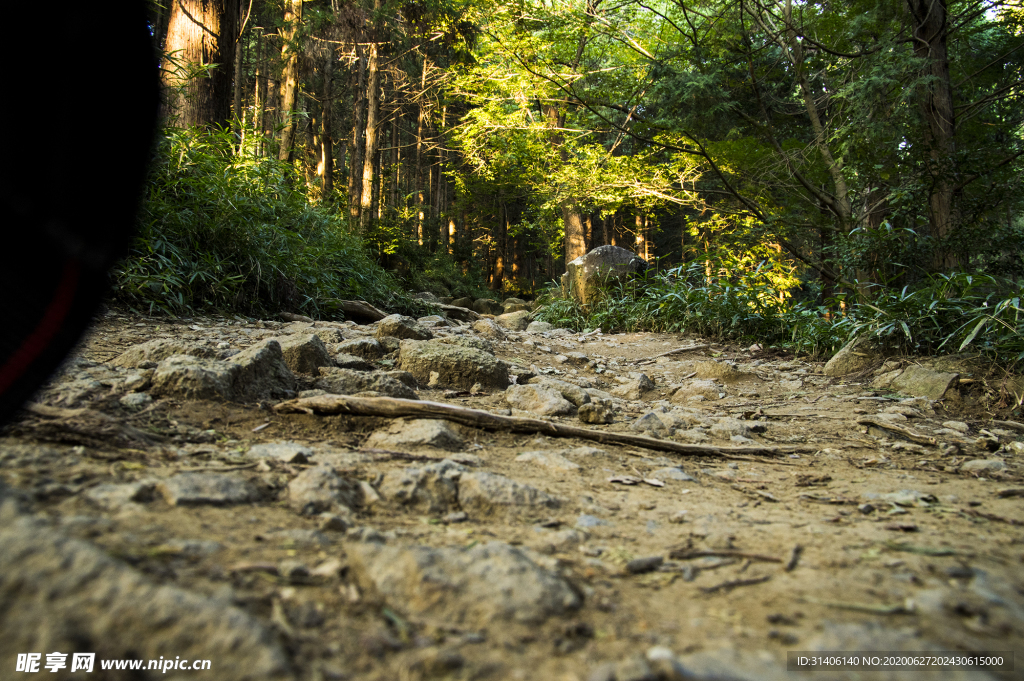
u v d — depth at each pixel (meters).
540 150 16.66
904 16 8.90
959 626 1.44
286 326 6.00
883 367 5.77
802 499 2.68
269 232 7.32
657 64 11.06
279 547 1.58
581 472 2.77
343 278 8.94
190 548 1.46
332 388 3.59
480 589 1.42
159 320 5.30
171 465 2.11
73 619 1.06
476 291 24.77
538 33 12.41
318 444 2.70
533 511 2.17
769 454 3.56
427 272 20.92
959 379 5.08
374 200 21.58
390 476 2.24
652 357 7.37
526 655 1.25
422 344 4.54
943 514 2.45
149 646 1.05
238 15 8.44
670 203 14.68
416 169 29.91
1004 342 5.10
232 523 1.71
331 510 1.95
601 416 3.92
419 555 1.49
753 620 1.46
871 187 10.39
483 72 14.65
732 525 2.21
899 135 8.76
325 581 1.43
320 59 18.09
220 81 7.86
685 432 3.78
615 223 31.08
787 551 1.94
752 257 10.45
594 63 12.90
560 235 26.72
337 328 6.06
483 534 1.92
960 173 8.37
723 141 11.16
